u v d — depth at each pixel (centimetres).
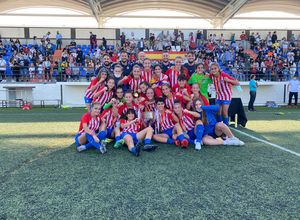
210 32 1916
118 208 263
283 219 245
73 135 602
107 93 518
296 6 2034
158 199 282
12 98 1366
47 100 1391
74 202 275
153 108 525
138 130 495
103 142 452
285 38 1842
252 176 346
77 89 1407
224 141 503
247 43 1831
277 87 1450
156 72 551
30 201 278
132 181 328
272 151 465
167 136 518
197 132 489
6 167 380
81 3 1914
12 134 613
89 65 1505
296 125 745
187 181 328
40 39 1808
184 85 530
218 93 587
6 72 1441
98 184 319
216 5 1964
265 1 1909
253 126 728
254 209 262
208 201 278
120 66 539
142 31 1870
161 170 365
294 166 385
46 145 508
